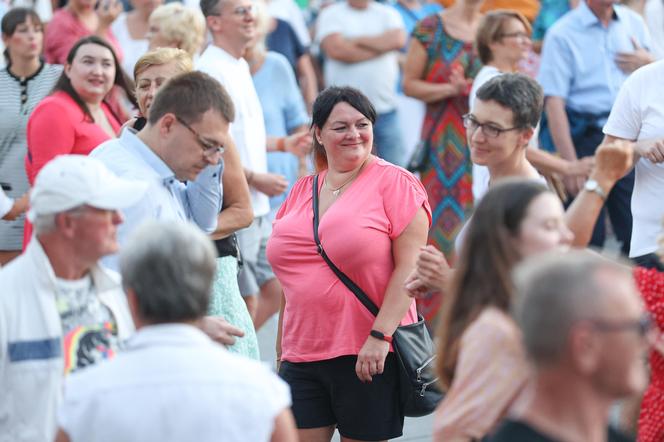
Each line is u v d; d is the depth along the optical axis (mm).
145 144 10938
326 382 12133
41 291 8695
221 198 12078
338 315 11969
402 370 11977
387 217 11992
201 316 7664
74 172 8680
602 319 6332
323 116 12172
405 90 21047
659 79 14383
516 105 11906
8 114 16656
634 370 6438
